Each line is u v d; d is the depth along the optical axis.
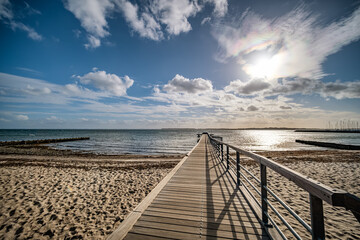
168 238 1.97
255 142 34.72
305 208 4.53
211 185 3.80
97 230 3.57
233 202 2.90
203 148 11.20
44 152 18.20
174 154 17.66
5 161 12.06
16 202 4.81
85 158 14.23
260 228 2.15
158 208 2.68
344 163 10.74
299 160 12.12
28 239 3.26
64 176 7.65
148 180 7.11
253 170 9.03
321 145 27.09
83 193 5.60
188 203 2.86
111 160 12.88
